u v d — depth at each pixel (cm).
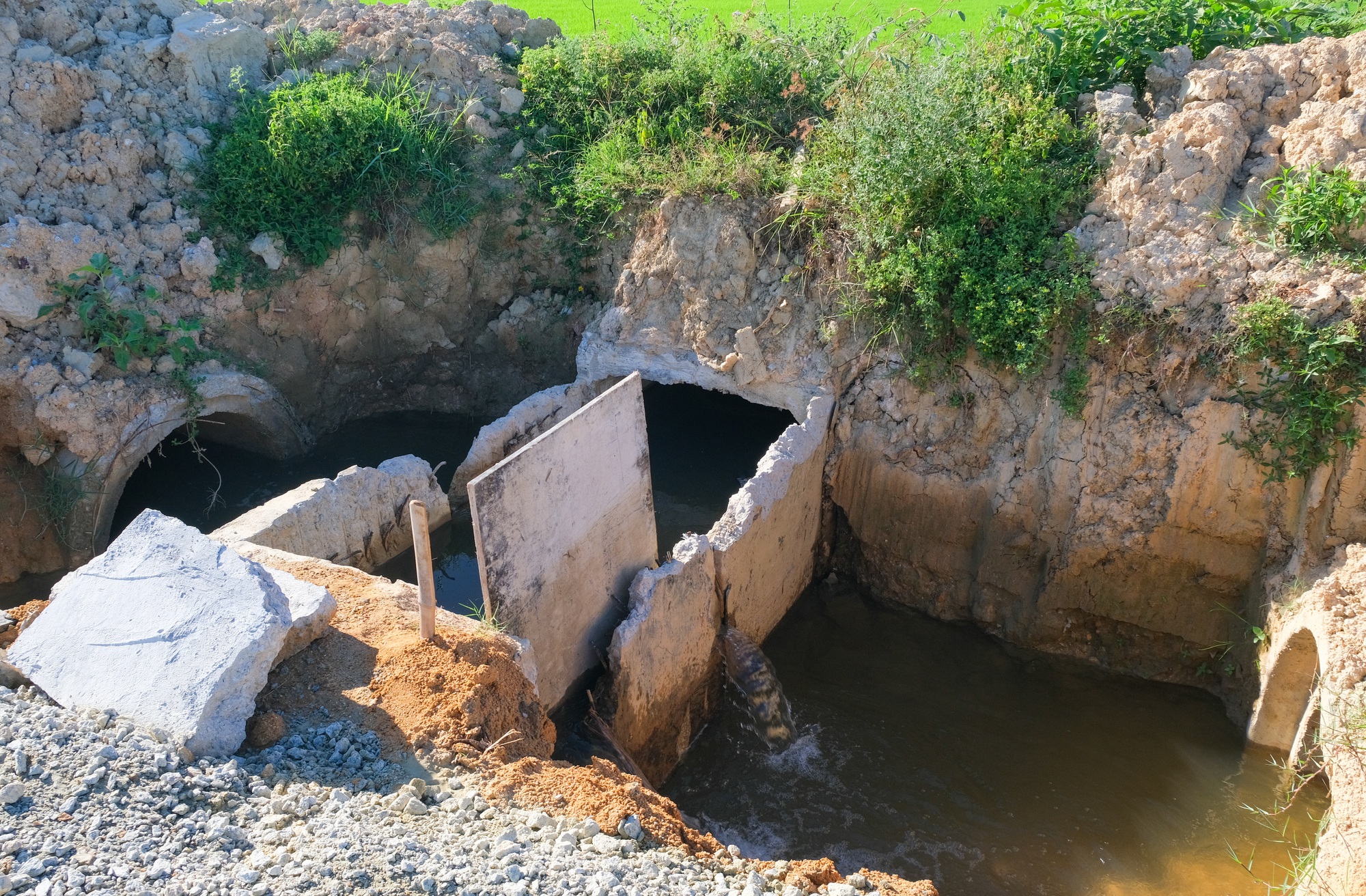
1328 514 873
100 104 1116
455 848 529
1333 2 1217
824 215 1061
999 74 1084
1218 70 1005
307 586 663
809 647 1063
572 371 1273
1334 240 901
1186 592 977
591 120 1254
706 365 1091
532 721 668
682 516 1145
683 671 900
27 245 995
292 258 1165
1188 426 921
